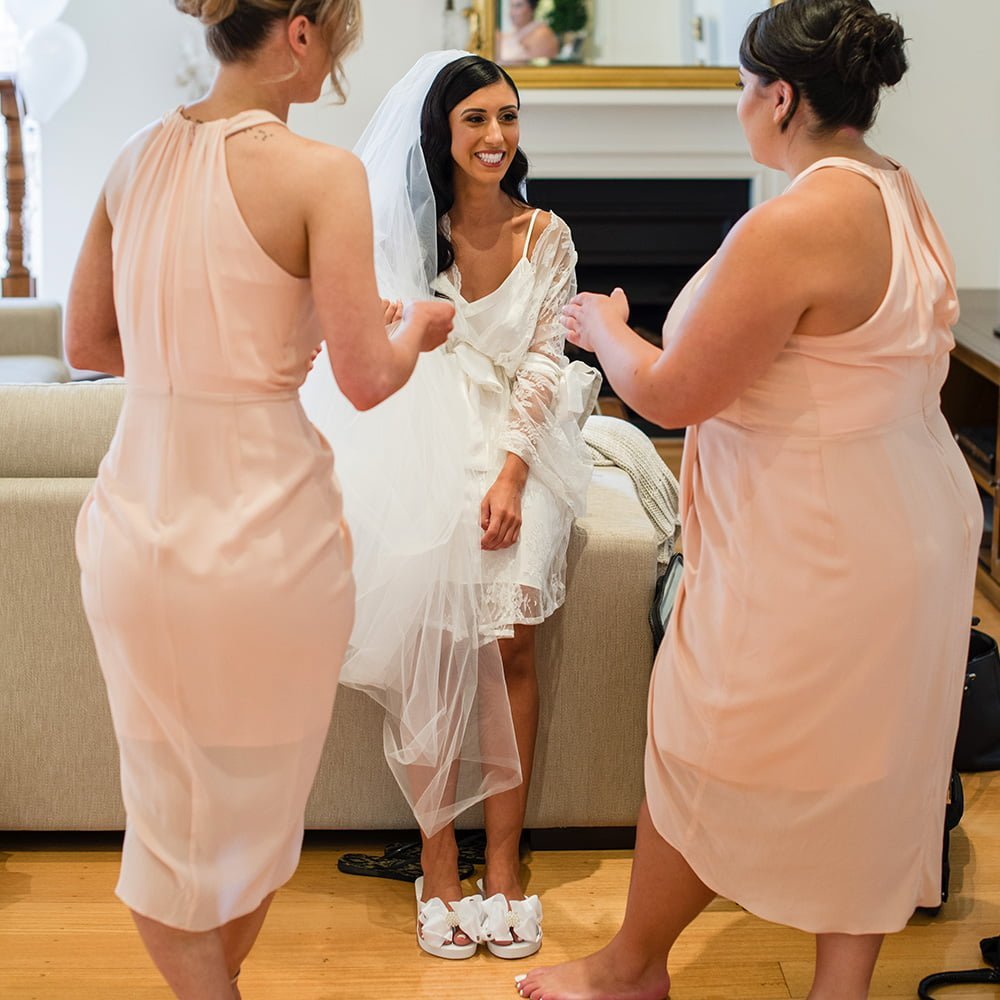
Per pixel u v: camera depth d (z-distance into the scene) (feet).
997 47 19.99
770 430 5.67
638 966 6.95
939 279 5.72
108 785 8.36
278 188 5.03
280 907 7.93
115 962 7.33
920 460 5.75
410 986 7.20
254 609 5.22
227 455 5.18
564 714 8.36
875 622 5.65
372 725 8.34
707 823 6.18
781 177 20.58
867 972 6.22
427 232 7.78
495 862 7.81
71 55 18.72
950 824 7.81
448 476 7.55
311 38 5.19
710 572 6.04
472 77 7.61
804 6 5.57
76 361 5.91
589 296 6.52
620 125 20.34
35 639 8.13
